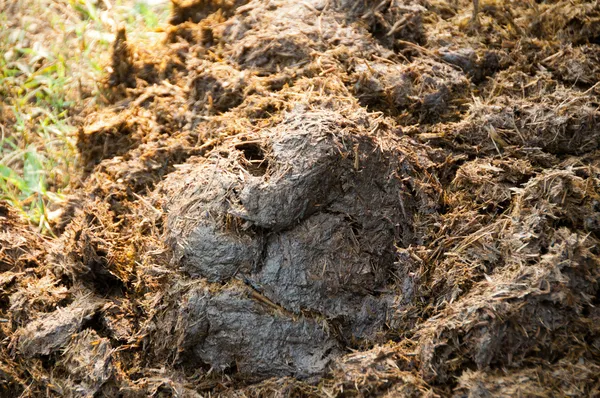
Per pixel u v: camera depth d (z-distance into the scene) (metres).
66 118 1.80
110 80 1.77
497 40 1.71
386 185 1.54
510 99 1.63
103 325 1.56
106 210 1.62
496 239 1.52
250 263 1.51
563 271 1.47
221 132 1.63
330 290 1.51
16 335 1.56
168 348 1.52
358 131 1.53
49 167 1.76
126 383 1.51
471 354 1.46
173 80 1.74
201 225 1.52
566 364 1.46
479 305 1.47
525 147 1.58
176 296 1.52
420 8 1.71
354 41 1.68
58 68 1.85
